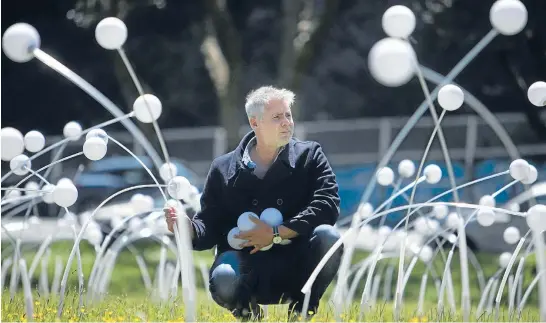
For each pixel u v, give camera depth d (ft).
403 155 180.75
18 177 152.15
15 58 36.94
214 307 52.70
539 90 41.14
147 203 54.39
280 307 50.08
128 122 40.52
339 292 38.91
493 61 137.39
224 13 160.04
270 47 233.76
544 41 114.11
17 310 46.78
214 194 43.42
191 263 37.01
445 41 128.47
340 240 37.58
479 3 122.31
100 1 147.23
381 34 231.30
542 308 34.47
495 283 53.93
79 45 203.10
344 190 185.37
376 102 232.94
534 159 163.43
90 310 46.01
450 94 38.37
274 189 42.52
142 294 85.66
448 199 165.27
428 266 52.95
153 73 219.82
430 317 45.98
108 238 51.88
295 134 157.89
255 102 42.06
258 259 42.29
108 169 179.93
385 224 121.49
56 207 172.04
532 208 36.68
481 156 167.53
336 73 240.53
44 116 219.61
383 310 46.57
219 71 161.89
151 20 178.40
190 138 208.23
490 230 128.88
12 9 178.91
